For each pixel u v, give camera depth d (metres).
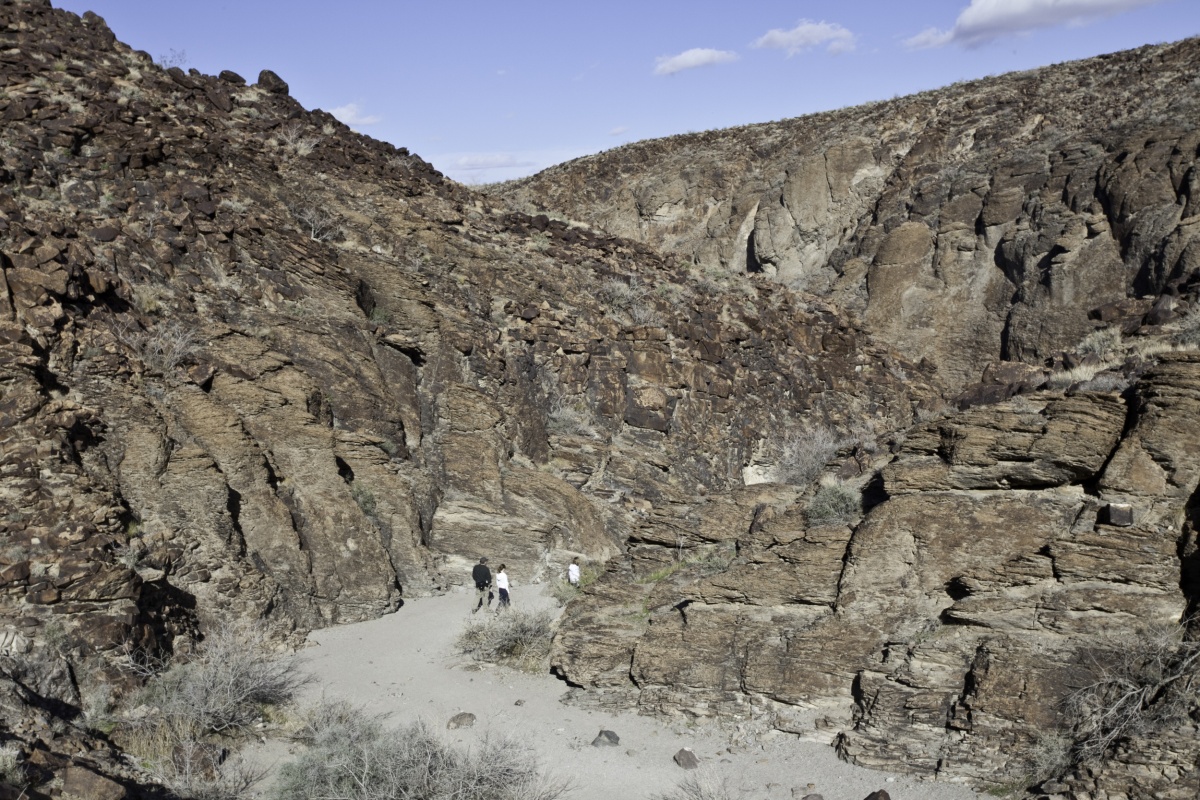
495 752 12.77
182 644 15.91
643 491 26.80
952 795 11.55
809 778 12.30
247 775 12.93
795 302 37.22
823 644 13.80
